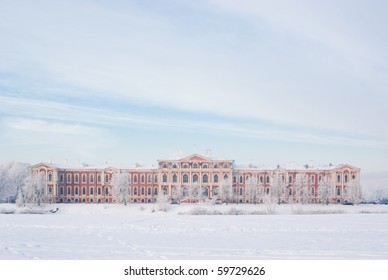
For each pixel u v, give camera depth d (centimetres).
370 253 3275
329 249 3456
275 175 13812
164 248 3466
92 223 5634
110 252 3278
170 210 10562
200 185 13938
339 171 13888
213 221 6106
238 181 14275
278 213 9331
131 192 14212
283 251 3350
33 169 13875
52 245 3594
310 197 13988
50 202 13200
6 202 14188
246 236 4259
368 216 7356
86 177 14188
